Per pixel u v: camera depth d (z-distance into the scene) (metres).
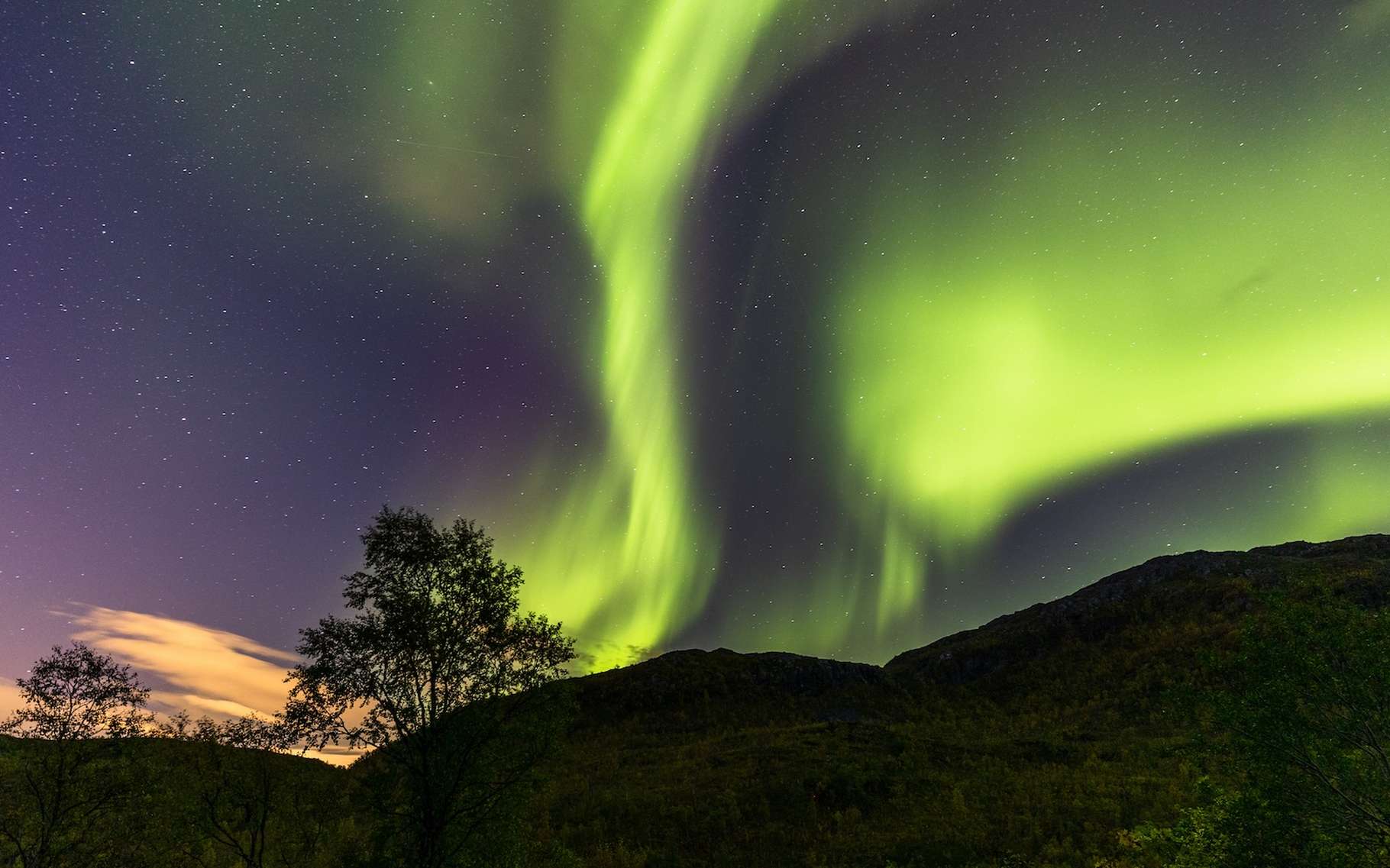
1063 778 39.16
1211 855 15.88
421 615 16.48
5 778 19.38
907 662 96.31
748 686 76.81
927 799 37.66
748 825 35.12
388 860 15.44
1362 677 13.71
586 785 43.47
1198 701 15.73
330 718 15.87
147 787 20.42
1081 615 86.88
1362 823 13.49
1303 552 90.81
